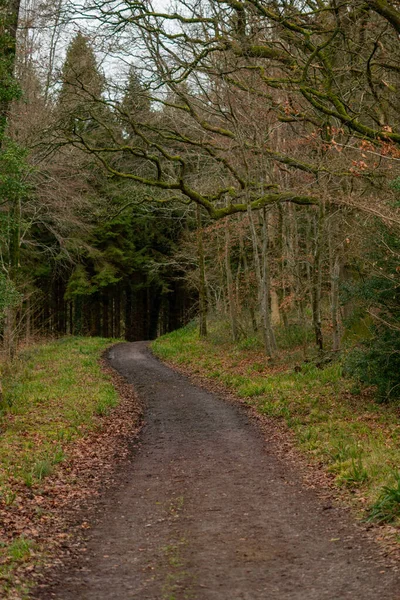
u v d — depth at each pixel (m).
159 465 11.66
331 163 16.30
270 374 21.41
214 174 26.58
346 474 9.58
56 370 25.41
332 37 12.62
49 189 25.45
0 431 13.51
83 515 8.52
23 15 19.11
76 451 12.41
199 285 36.75
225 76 17.05
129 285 50.66
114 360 31.77
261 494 9.32
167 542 7.29
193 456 12.29
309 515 8.11
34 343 36.78
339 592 5.59
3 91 15.10
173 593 5.73
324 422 14.03
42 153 22.38
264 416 15.94
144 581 6.07
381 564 6.18
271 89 18.92
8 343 24.16
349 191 14.57
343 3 12.19
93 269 48.44
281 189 20.84
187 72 16.53
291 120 15.54
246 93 19.86
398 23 10.99
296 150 20.31
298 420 14.44
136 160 27.62
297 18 13.70
